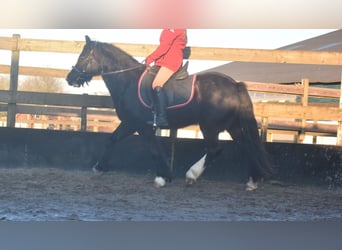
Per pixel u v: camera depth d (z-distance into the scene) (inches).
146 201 256.8
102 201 252.2
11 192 259.4
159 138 316.2
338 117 323.3
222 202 263.4
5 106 338.0
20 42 327.0
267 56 323.6
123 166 318.7
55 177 300.4
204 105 277.3
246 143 280.8
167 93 274.2
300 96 398.9
